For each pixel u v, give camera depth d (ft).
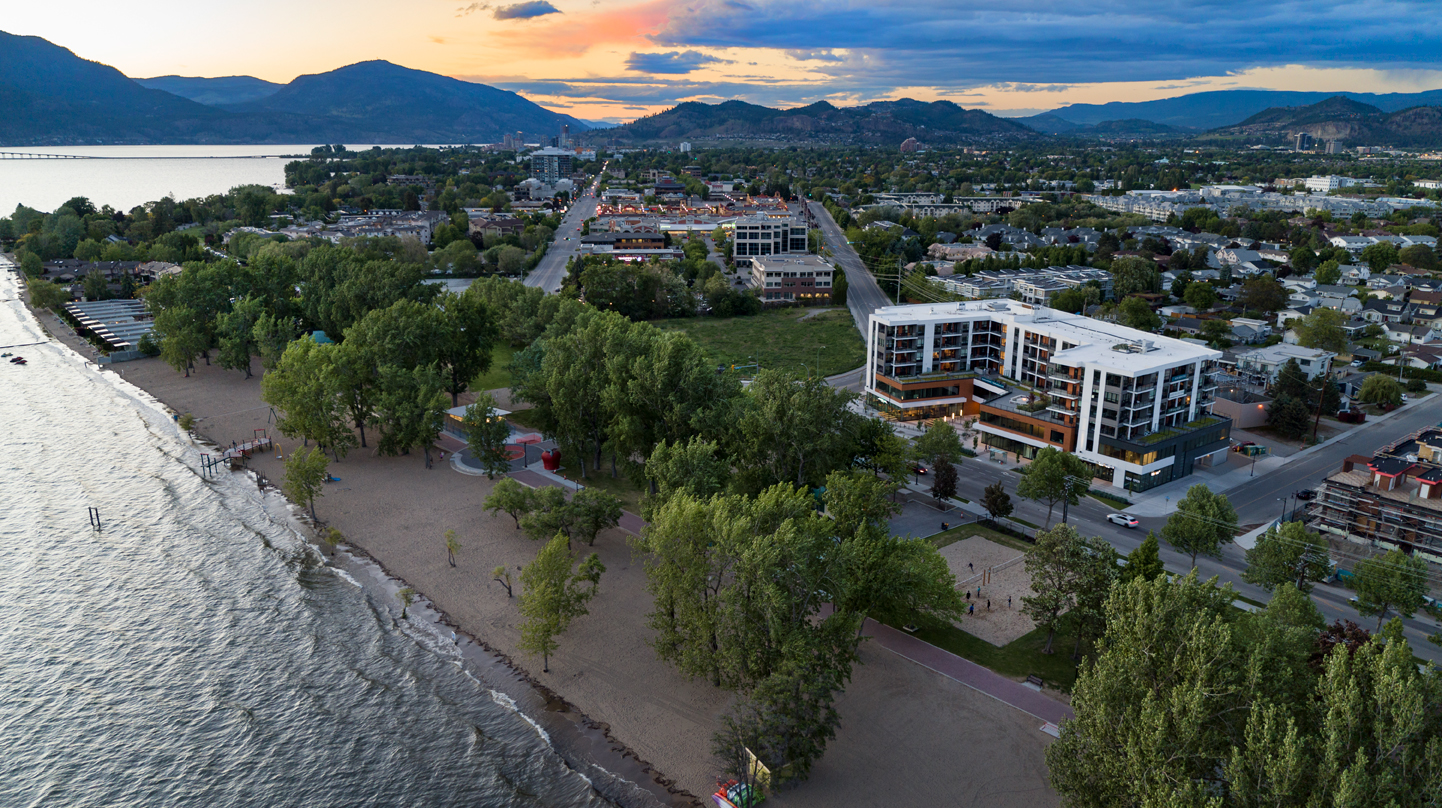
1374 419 532.73
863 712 251.60
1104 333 493.36
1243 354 581.94
